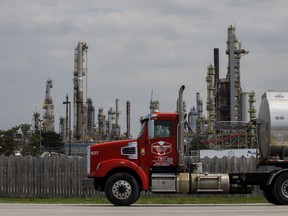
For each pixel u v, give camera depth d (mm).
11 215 17500
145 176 23031
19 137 88750
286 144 23672
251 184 24047
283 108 23859
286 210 19547
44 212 18703
